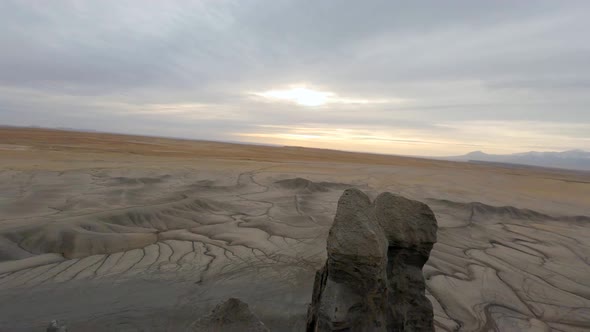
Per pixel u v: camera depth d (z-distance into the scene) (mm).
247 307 5602
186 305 9812
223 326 5371
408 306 6570
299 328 8797
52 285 10766
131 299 10000
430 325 6562
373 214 6230
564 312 11438
